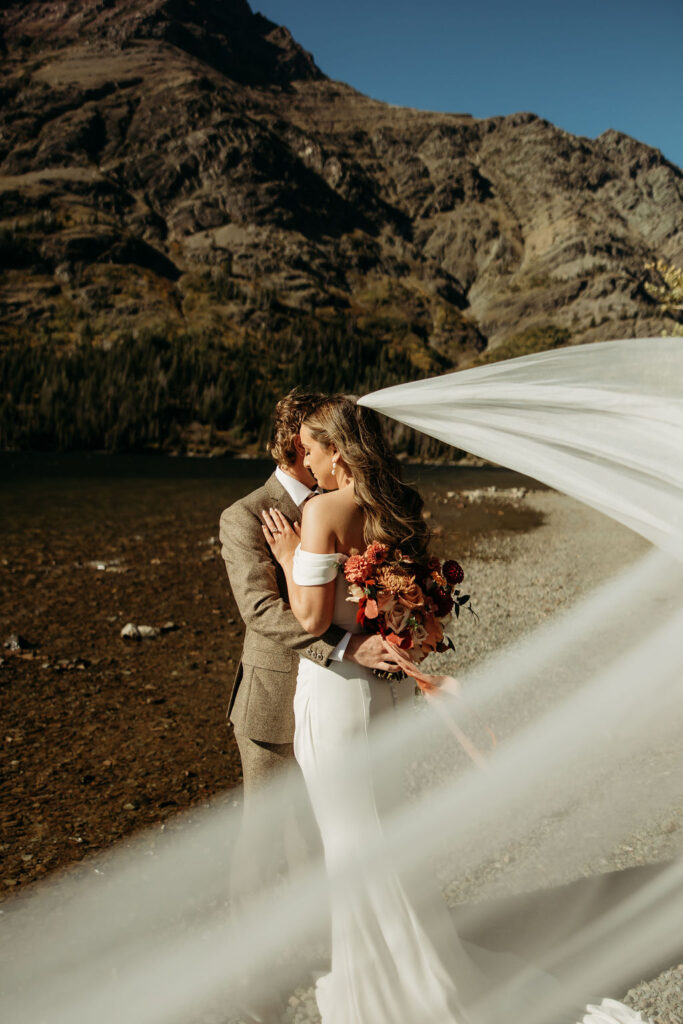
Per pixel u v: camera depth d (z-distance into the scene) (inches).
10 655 281.3
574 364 86.1
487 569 500.1
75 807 163.0
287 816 112.0
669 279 317.1
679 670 249.4
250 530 101.9
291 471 107.7
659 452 81.1
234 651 294.0
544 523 792.3
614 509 87.4
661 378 80.8
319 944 109.5
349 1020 89.7
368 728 94.2
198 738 204.1
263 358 7175.2
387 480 95.0
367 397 99.7
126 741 201.5
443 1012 88.0
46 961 111.0
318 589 92.0
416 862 93.7
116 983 105.6
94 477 1943.9
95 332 7317.9
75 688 244.8
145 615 354.6
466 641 315.6
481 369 93.0
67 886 132.1
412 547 95.5
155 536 664.4
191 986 104.8
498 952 103.4
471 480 1806.1
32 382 5211.6
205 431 5108.3
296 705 98.8
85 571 471.8
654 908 116.0
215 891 130.3
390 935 90.1
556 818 150.5
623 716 211.0
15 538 631.2
